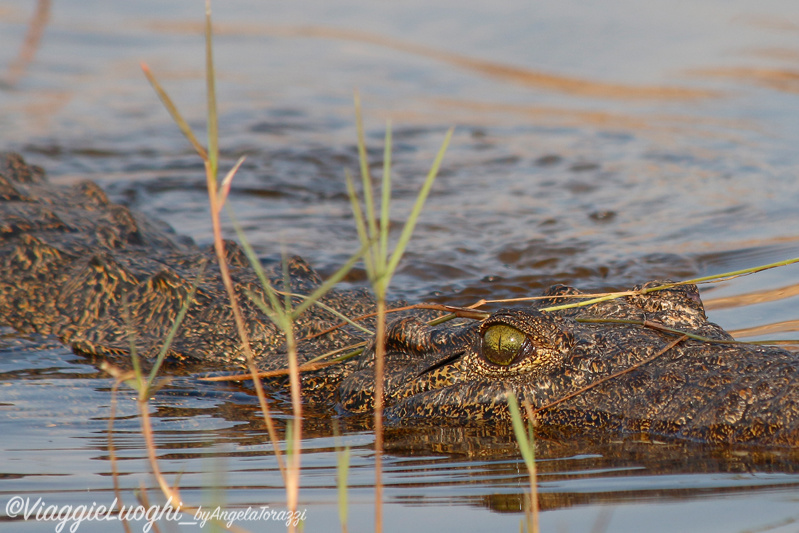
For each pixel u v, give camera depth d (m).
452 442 9.38
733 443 8.65
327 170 24.94
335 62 39.06
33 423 10.25
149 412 10.81
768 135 27.02
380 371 6.54
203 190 23.20
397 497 7.81
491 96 34.00
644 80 34.88
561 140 27.81
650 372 9.62
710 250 17.80
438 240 19.16
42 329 14.06
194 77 36.22
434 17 46.44
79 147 26.83
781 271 15.90
